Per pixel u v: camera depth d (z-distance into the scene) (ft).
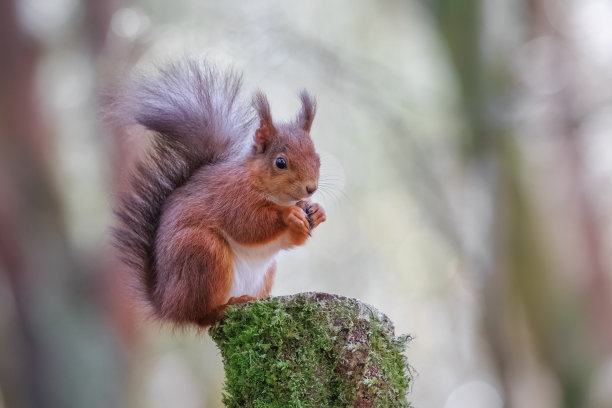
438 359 69.72
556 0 60.08
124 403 56.80
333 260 65.31
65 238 55.77
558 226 57.41
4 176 55.93
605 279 59.57
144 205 21.58
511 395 55.72
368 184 63.62
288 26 57.00
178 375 65.05
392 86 59.00
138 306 21.33
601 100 55.88
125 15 54.85
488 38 54.60
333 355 16.76
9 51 56.24
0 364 55.57
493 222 55.26
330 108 61.98
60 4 56.85
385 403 16.58
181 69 22.81
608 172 63.16
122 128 23.63
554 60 57.72
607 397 56.18
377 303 67.00
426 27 57.26
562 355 55.47
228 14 55.47
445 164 60.34
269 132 21.04
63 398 55.11
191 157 22.16
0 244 55.52
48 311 55.21
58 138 56.75
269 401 16.76
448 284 67.51
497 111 53.42
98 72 51.55
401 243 66.80
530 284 55.06
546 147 61.11
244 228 20.36
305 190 20.61
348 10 65.36
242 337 17.16
